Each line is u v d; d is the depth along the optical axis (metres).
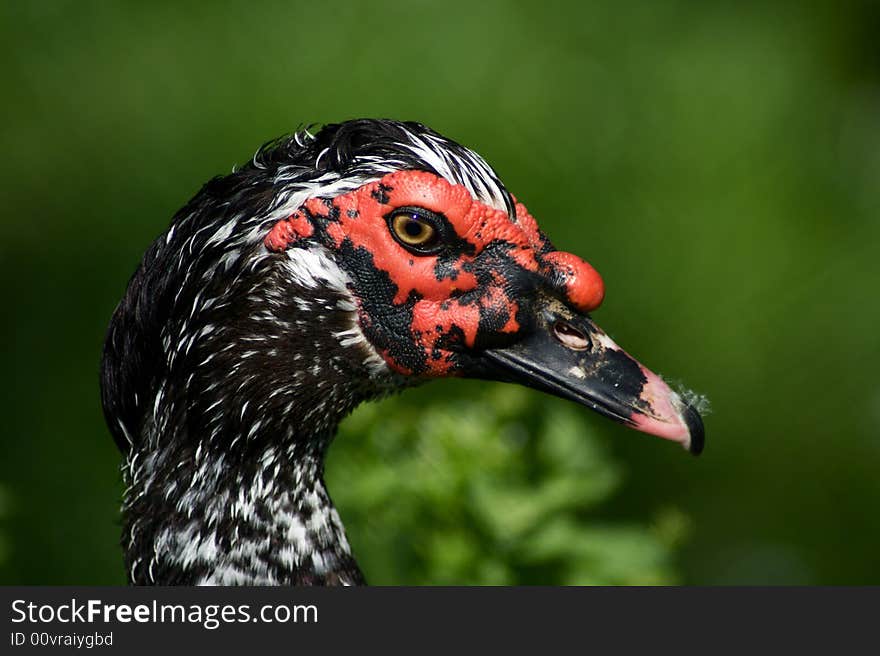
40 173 12.16
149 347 5.28
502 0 13.88
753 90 13.84
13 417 10.85
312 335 5.13
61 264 11.69
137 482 5.46
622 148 13.19
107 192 12.14
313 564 5.38
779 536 11.41
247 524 5.28
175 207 12.06
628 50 13.92
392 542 7.78
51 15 13.23
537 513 7.35
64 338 11.30
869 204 13.50
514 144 12.95
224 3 13.52
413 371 5.18
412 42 13.45
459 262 5.07
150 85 12.87
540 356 5.12
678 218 12.88
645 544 7.66
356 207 5.04
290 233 5.07
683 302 12.47
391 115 12.94
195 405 5.20
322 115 12.85
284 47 13.25
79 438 10.79
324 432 5.40
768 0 14.84
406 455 7.98
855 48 14.66
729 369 12.25
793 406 12.16
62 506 10.39
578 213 12.71
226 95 12.88
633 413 5.03
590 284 5.14
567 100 13.34
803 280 12.78
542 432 9.65
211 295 5.09
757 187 13.23
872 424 12.05
